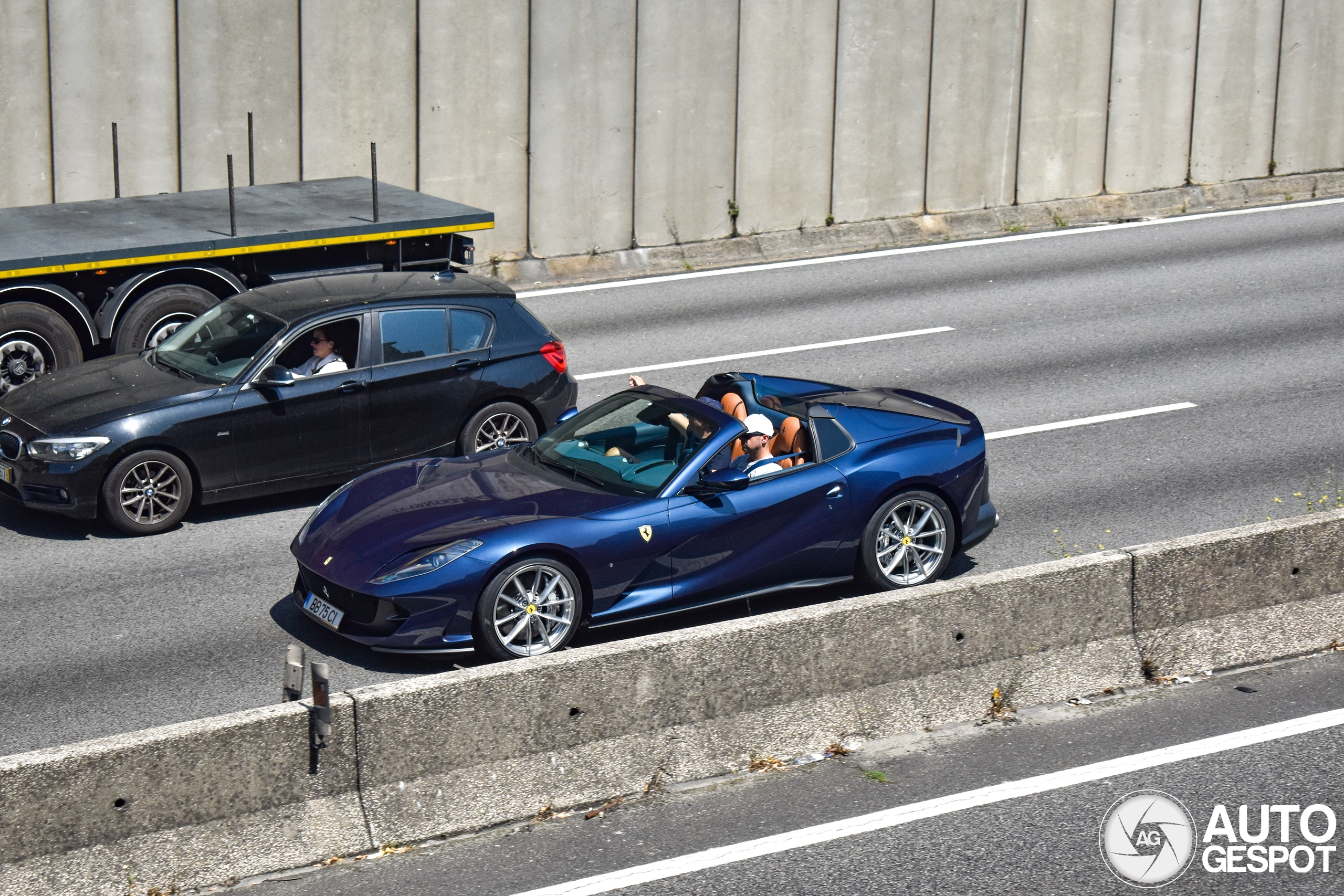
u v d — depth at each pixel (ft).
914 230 98.12
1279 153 110.11
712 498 39.65
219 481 48.24
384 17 80.94
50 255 55.21
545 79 85.51
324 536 39.06
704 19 88.94
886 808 30.91
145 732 27.45
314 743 28.58
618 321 77.61
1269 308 79.10
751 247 93.15
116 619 40.88
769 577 40.86
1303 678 37.55
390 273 54.90
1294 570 39.17
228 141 79.25
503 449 44.55
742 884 27.86
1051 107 101.50
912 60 96.02
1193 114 106.22
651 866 28.55
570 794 30.91
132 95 76.69
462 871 28.37
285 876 28.07
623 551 38.27
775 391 46.11
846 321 77.51
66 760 26.35
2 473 47.26
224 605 42.09
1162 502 51.01
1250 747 33.65
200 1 76.89
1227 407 62.23
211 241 58.49
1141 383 65.82
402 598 36.11
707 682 32.48
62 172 76.07
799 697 33.50
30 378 56.44
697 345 72.64
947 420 44.01
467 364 51.83
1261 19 106.32
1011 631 35.78
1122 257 92.17
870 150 96.32
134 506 47.50
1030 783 32.04
